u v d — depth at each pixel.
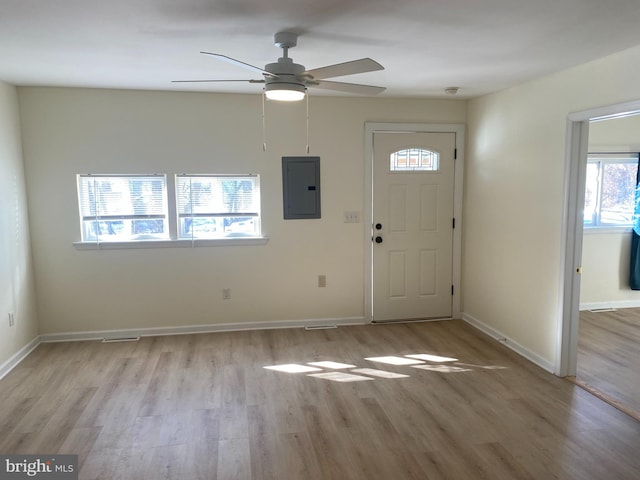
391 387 3.32
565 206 3.35
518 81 3.75
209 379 3.47
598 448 2.56
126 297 4.36
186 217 4.40
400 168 4.69
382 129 4.59
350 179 4.60
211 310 4.52
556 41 2.60
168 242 4.33
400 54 2.88
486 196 4.46
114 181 4.23
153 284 4.39
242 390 3.28
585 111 3.11
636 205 5.21
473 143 4.67
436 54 2.88
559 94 3.39
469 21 2.26
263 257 4.55
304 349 4.09
